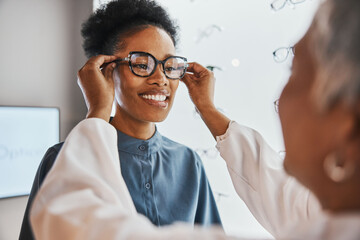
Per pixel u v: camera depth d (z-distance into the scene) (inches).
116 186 22.8
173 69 33.9
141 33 33.7
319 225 13.5
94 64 30.8
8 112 86.3
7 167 86.2
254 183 31.8
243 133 33.9
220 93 63.9
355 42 12.2
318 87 13.6
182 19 69.7
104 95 29.5
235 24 62.7
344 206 13.9
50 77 96.7
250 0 60.7
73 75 101.3
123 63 33.2
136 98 33.3
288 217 28.5
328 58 13.1
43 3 94.7
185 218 34.5
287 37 55.8
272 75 58.1
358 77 12.1
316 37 14.0
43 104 95.3
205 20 67.1
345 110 12.9
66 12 99.1
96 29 36.9
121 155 34.3
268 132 58.5
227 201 65.4
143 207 32.7
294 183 29.4
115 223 16.9
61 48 98.6
